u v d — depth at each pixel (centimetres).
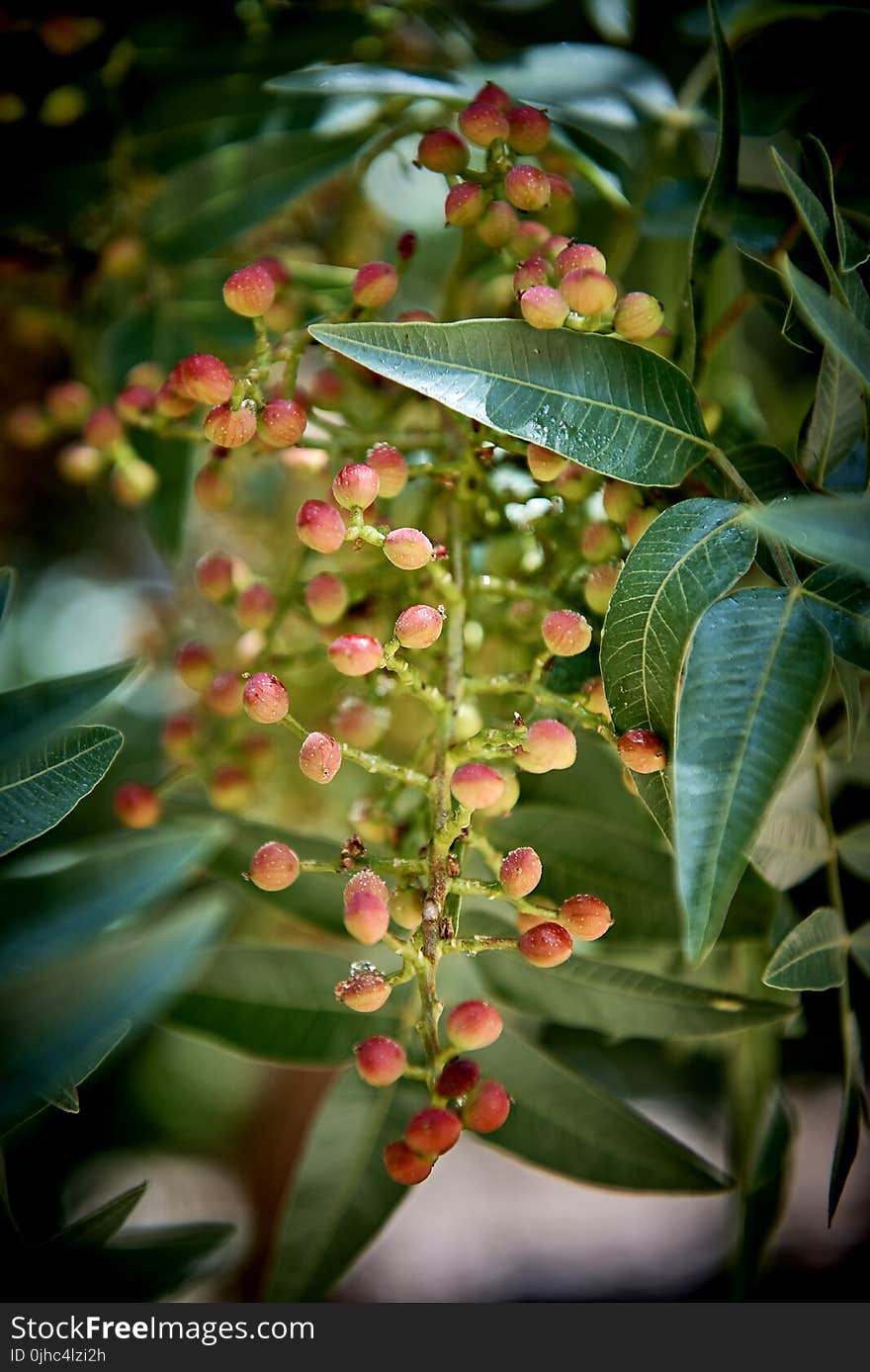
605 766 27
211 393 24
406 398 28
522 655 27
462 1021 22
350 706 27
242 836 28
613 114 30
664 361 24
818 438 25
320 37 33
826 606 22
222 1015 27
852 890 26
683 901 20
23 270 34
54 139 32
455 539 26
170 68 33
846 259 25
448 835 23
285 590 28
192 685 28
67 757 24
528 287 24
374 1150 27
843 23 29
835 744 27
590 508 27
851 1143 25
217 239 32
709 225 26
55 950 24
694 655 21
